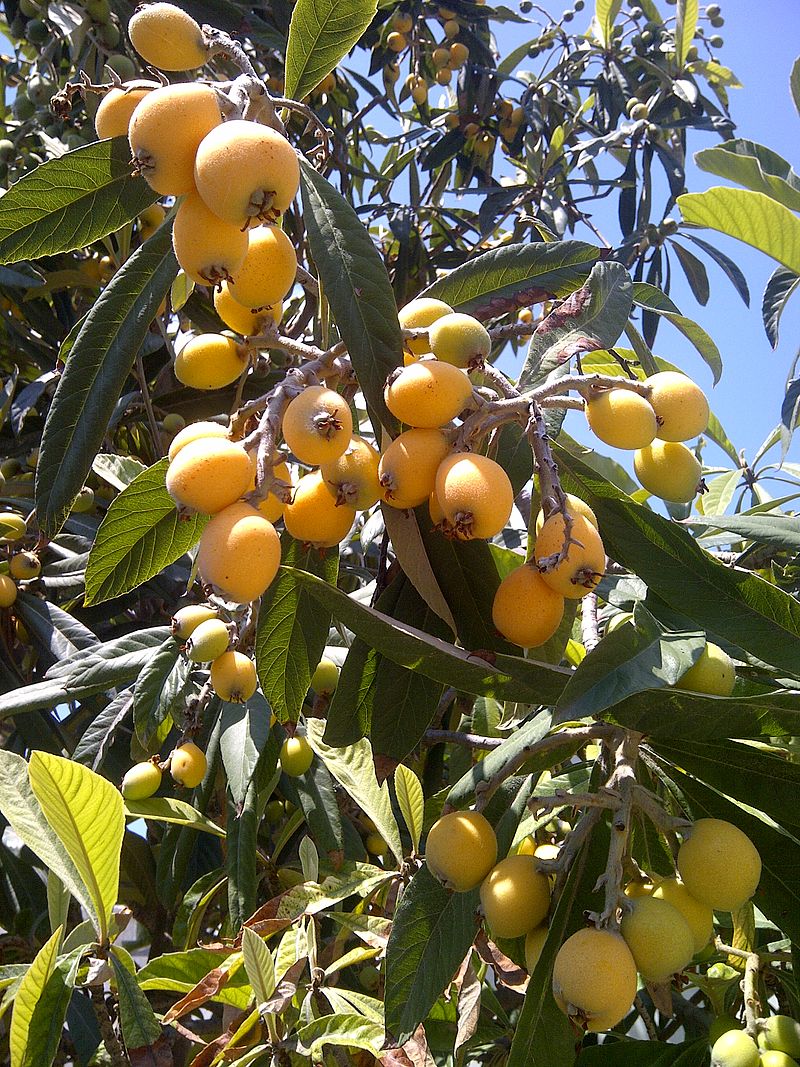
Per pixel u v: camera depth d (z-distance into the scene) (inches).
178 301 27.9
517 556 21.9
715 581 17.2
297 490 16.2
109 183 18.7
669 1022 26.7
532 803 14.9
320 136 18.6
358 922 22.3
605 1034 25.1
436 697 18.8
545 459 15.3
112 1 43.7
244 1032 19.2
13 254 19.0
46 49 47.1
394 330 16.5
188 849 31.2
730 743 15.9
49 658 33.9
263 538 13.9
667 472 18.6
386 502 16.0
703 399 17.5
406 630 15.5
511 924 14.9
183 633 26.9
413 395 15.0
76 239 19.3
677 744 16.4
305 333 42.0
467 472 14.5
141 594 38.4
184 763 28.0
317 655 19.4
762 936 25.0
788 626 16.6
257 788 28.6
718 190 27.1
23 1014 17.3
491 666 15.8
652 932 13.4
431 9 62.6
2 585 34.7
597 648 14.6
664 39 66.2
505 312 21.4
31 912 35.4
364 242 17.0
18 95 48.8
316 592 15.1
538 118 61.8
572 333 19.3
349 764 24.9
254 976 18.4
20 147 47.6
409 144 66.1
